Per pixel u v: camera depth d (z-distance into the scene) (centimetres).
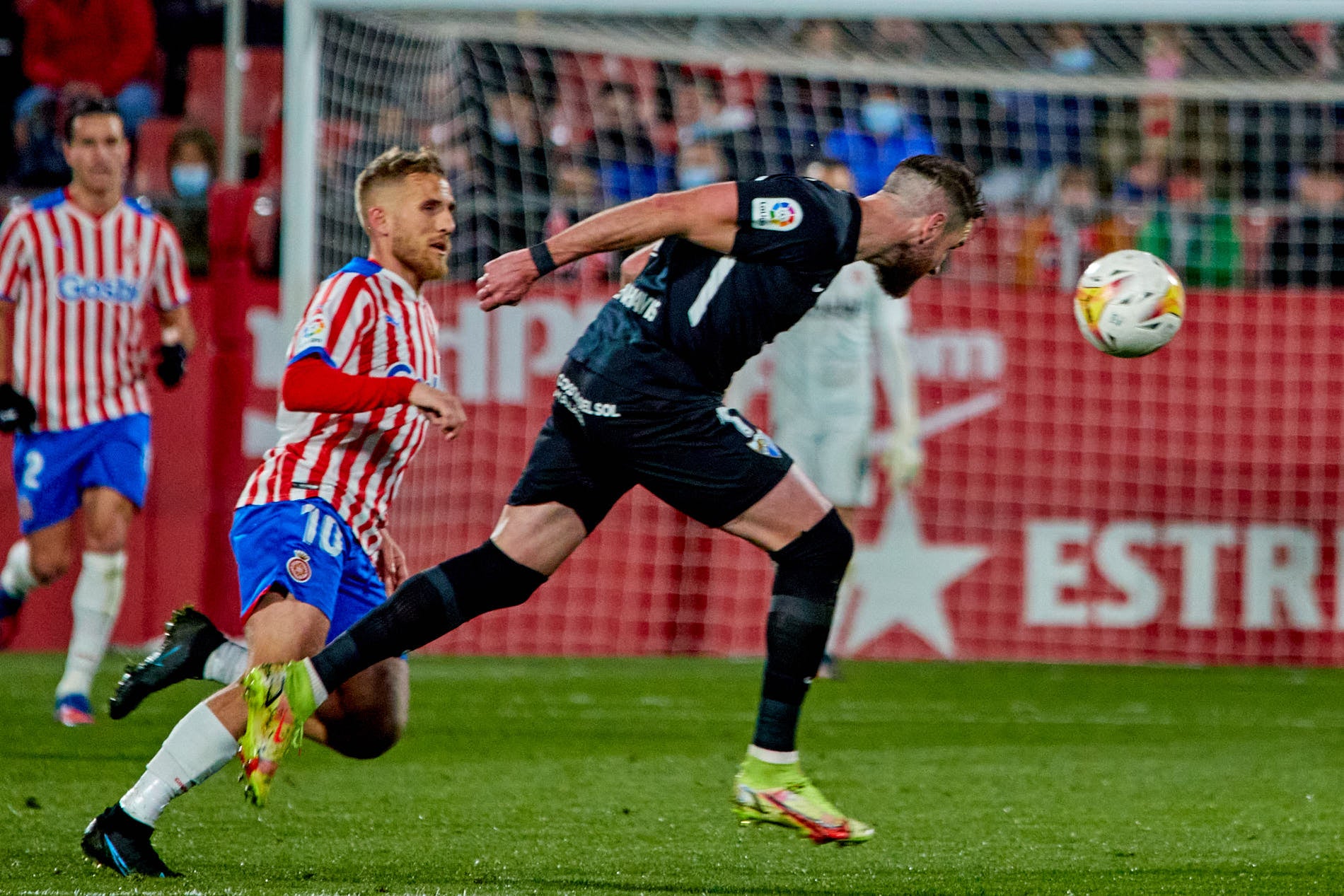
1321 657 3491
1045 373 3519
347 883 1210
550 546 1283
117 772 1797
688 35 3734
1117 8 3119
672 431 1241
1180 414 3522
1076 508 3522
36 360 2180
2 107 4147
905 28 4206
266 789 1173
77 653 2234
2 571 3228
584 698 2661
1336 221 3781
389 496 1403
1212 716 2561
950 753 2105
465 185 3891
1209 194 4066
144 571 3256
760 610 3491
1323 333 3512
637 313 1250
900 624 3494
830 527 1280
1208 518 3516
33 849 1341
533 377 3406
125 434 2217
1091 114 4128
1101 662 3491
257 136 3791
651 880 1257
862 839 1262
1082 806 1681
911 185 1252
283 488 1335
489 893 1180
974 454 3503
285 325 2916
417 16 3117
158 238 2242
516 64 4034
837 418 2962
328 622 1318
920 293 3497
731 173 3950
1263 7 3062
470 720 2359
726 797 1709
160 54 4088
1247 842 1466
